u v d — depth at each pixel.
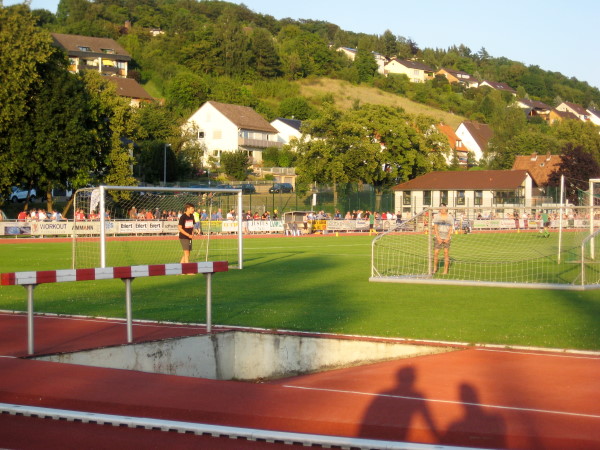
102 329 11.86
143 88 121.12
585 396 7.66
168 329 11.84
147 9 171.12
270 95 140.38
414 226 38.88
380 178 70.06
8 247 34.91
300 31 173.62
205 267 11.13
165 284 19.16
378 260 27.81
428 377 8.63
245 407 7.21
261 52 146.62
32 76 47.84
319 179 68.00
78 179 51.78
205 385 8.12
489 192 68.69
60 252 31.48
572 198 74.25
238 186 76.88
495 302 15.49
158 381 8.30
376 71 177.38
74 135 50.44
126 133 58.44
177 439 6.54
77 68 119.38
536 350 10.27
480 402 7.41
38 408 7.34
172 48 142.25
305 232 52.62
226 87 122.00
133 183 57.56
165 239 42.47
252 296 16.52
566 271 23.47
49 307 14.54
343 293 17.16
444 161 76.94
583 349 10.20
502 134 114.31
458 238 43.72
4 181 49.34
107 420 6.96
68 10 152.62
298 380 8.66
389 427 6.53
